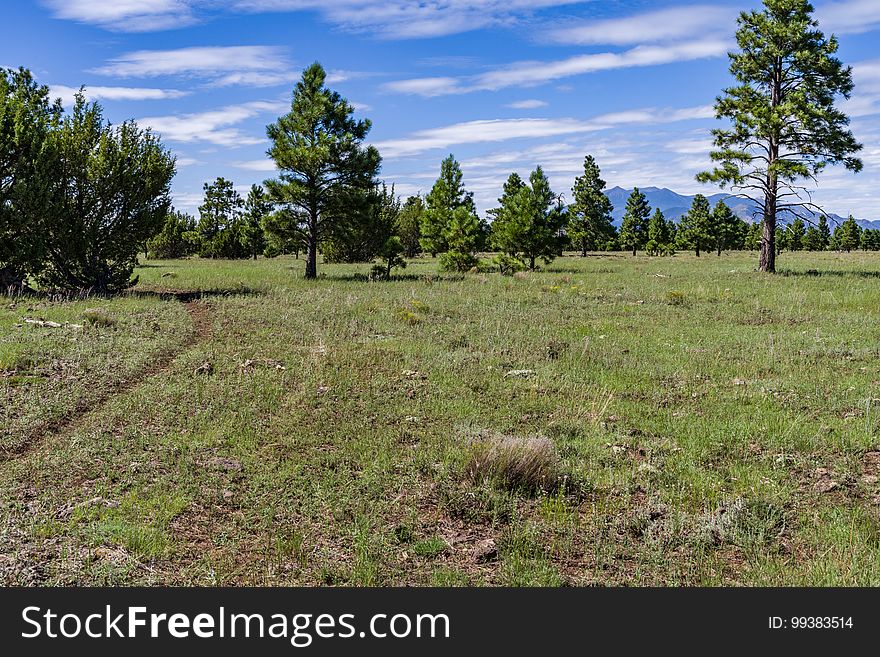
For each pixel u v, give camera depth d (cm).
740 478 711
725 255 7525
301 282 3023
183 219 7344
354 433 851
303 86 3459
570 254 8325
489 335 1562
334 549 560
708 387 1099
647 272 3847
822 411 948
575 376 1173
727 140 3678
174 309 1928
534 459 705
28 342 1293
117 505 623
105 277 2436
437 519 625
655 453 789
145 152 2500
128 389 1039
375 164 3466
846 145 3394
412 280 3269
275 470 723
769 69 3619
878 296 2244
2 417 852
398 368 1216
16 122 2262
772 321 1834
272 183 3412
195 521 604
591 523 614
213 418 894
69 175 2352
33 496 643
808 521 614
